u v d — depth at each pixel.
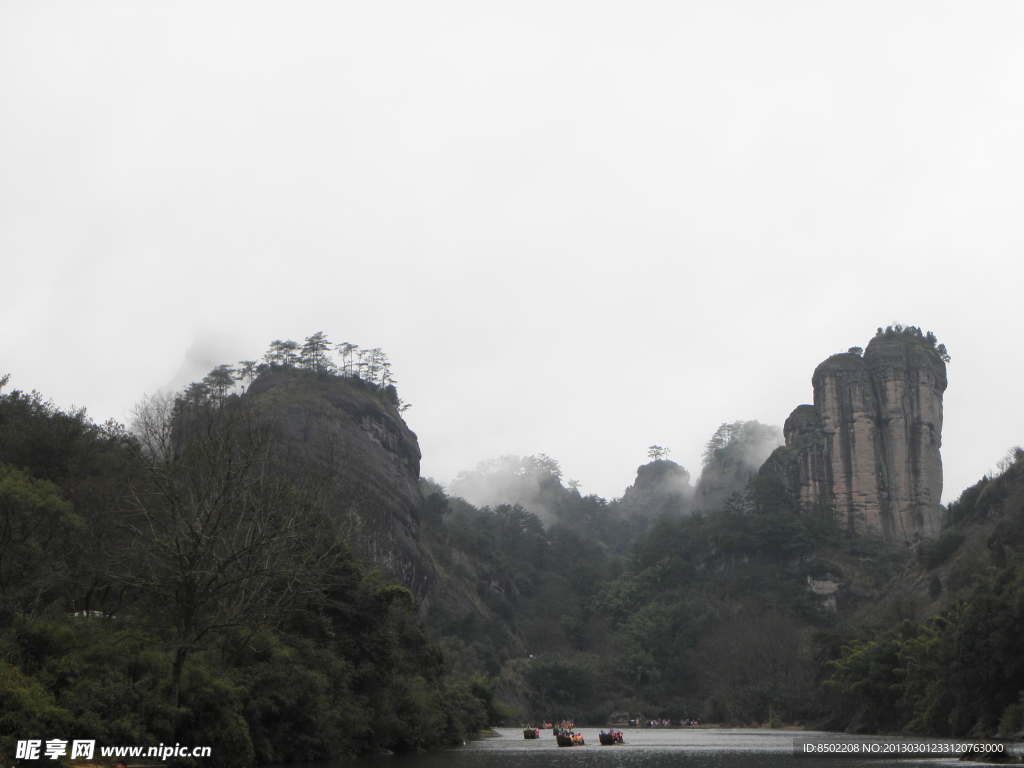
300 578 46.03
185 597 36.94
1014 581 70.56
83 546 47.66
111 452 63.28
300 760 45.22
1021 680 68.25
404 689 65.62
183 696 36.50
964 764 51.19
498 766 50.56
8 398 70.00
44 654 34.03
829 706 119.31
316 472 71.12
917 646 88.69
